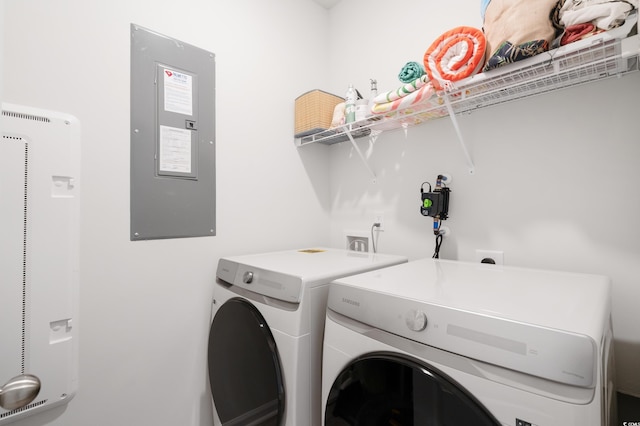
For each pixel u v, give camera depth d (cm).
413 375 70
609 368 77
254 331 110
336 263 128
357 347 84
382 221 177
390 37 175
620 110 104
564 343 53
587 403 50
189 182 145
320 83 207
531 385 55
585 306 67
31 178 105
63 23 114
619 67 97
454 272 108
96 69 121
